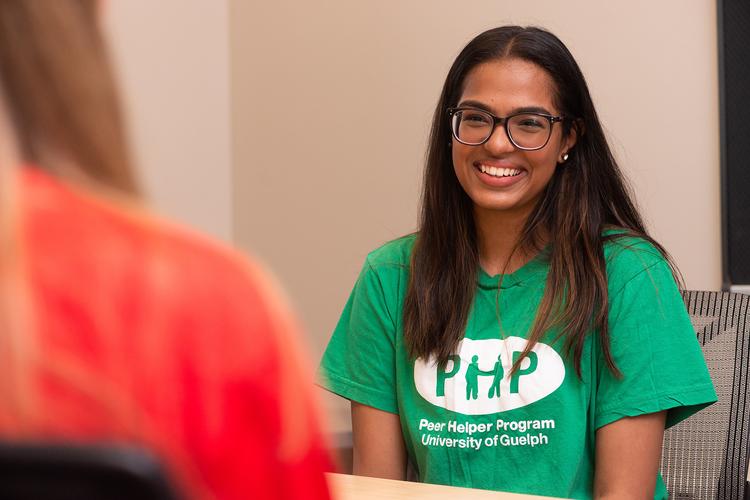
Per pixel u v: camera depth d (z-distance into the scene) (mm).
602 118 3451
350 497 1442
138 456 397
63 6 528
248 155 4520
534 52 1864
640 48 3367
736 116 3182
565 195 1884
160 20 4480
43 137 518
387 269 1984
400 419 1937
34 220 496
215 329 510
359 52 4098
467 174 1867
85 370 478
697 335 1976
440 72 3854
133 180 543
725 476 1927
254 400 512
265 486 514
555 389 1782
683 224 3312
